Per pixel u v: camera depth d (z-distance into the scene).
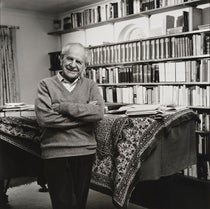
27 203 3.07
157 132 2.04
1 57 6.18
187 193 3.20
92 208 2.87
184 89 4.22
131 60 4.87
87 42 6.36
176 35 4.25
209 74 3.94
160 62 4.69
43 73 6.93
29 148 2.46
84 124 1.94
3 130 2.35
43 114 1.87
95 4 6.09
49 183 1.92
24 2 5.92
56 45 7.09
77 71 1.96
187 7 4.50
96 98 2.02
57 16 7.05
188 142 2.35
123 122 2.14
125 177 2.07
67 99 1.95
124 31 5.64
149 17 5.14
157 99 4.54
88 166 1.96
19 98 6.48
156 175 2.08
